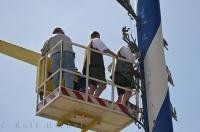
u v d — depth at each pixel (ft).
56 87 42.52
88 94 41.24
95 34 45.34
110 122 43.01
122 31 39.63
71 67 43.16
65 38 44.27
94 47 43.68
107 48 42.98
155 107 36.50
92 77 42.63
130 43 39.11
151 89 37.22
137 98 41.42
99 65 43.62
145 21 38.78
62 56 42.45
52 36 44.42
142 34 38.81
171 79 39.47
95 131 44.14
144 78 38.14
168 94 36.70
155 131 35.91
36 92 44.09
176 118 37.63
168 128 35.50
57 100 40.65
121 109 41.70
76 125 43.24
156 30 38.11
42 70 44.60
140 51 38.68
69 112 42.14
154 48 37.86
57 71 41.57
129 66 41.70
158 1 38.88
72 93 40.73
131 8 39.50
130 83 42.27
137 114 41.22
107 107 41.50
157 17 38.42
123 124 43.21
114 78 42.75
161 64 37.45
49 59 45.16
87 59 42.57
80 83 44.88
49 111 42.47
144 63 38.27
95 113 42.16
